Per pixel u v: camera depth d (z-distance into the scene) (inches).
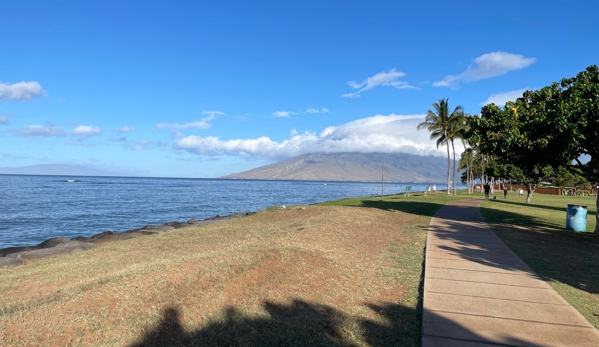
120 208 1552.7
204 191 3341.5
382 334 206.2
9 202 1738.4
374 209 870.4
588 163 600.1
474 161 3083.2
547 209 1077.1
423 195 1871.3
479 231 565.9
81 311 203.3
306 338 199.9
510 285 280.8
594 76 530.3
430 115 2033.7
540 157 608.1
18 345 169.2
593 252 427.2
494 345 183.0
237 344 192.1
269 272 288.7
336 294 270.2
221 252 336.5
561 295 263.6
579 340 188.5
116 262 403.2
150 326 195.8
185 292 236.1
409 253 406.0
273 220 761.6
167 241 554.6
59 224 1076.5
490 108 602.2
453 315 220.5
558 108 502.6
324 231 512.1
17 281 334.6
